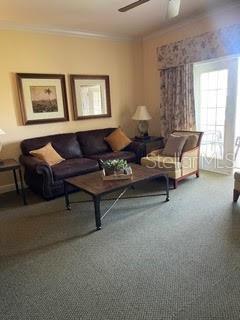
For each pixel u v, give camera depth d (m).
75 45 4.48
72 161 4.01
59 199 3.62
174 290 1.79
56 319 1.62
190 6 3.58
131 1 3.21
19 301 1.78
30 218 3.06
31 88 4.12
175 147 4.06
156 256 2.20
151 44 5.05
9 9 3.30
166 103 4.85
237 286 1.80
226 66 3.97
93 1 3.18
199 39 4.05
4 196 3.88
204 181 4.00
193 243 2.36
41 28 4.06
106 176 3.00
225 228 2.59
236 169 4.45
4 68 3.87
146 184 4.01
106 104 5.00
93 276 1.99
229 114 4.07
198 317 1.56
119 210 3.15
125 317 1.60
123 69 5.13
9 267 2.16
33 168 3.47
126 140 4.70
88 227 2.77
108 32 4.66
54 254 2.31
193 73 4.34
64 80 4.44
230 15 3.68
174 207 3.14
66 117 4.55
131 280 1.92
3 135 3.99
